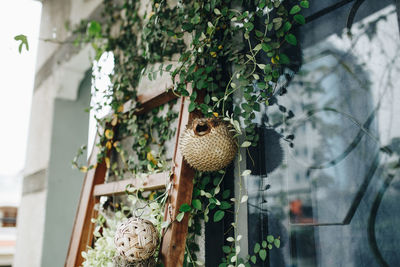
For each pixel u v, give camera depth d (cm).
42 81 348
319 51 138
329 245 125
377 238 114
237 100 155
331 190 128
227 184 153
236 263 131
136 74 214
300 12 145
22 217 327
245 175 141
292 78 145
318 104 135
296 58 144
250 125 143
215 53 154
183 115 154
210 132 125
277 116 147
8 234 568
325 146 131
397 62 115
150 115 198
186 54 150
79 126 324
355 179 122
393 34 117
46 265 281
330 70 133
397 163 112
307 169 135
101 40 252
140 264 127
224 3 160
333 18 135
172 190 141
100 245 175
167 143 181
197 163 127
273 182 144
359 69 125
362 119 122
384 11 120
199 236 148
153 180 158
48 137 315
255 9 154
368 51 123
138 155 200
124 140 220
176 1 187
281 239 138
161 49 192
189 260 142
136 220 130
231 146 127
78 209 211
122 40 239
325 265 125
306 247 131
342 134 127
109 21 258
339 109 129
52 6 346
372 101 120
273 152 146
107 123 219
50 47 340
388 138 115
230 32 159
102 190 197
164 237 136
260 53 152
